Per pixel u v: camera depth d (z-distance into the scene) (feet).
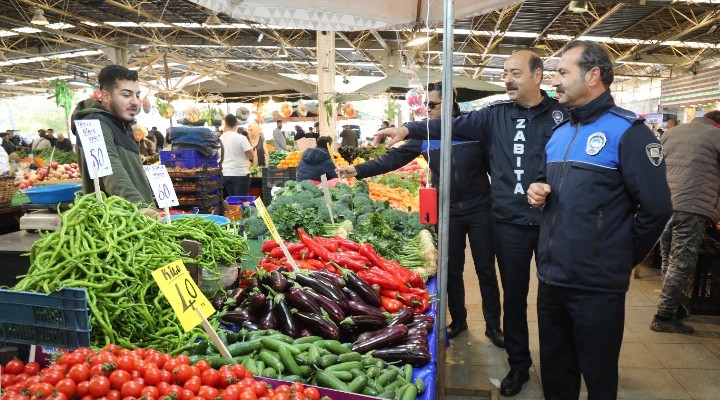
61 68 70.90
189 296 5.48
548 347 8.47
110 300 5.66
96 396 4.28
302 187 15.25
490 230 12.77
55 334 5.02
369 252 9.45
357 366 5.84
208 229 8.14
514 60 9.80
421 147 12.99
